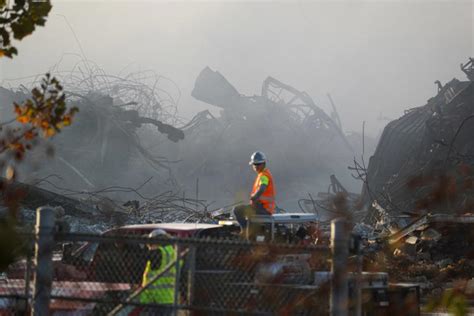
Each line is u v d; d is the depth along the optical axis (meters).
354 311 26.91
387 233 74.25
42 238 25.03
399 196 115.88
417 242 68.94
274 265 28.11
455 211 67.62
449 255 67.75
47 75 22.09
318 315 25.95
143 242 24.83
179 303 27.11
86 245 36.47
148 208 88.19
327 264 31.38
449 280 59.66
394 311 32.03
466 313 17.75
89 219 83.81
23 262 32.22
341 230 23.42
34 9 23.19
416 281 58.59
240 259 28.02
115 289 29.16
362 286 30.27
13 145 21.05
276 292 27.38
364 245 67.31
